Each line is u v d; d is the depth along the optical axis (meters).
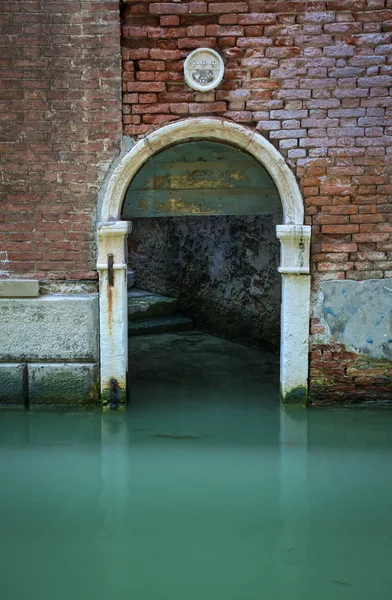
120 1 4.70
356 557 3.13
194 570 3.02
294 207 4.87
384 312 4.99
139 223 9.44
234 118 4.83
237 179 5.27
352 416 4.98
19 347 5.04
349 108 4.78
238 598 2.81
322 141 4.82
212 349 7.41
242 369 6.54
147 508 3.61
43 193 4.88
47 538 3.29
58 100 4.77
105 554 3.14
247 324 7.55
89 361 5.08
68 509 3.59
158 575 2.97
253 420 4.99
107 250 4.91
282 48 4.75
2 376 5.05
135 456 4.32
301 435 4.66
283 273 4.95
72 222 4.91
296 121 4.81
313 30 4.72
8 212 4.90
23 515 3.52
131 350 7.36
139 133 4.85
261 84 4.79
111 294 4.96
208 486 3.89
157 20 4.75
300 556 3.13
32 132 4.80
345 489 3.85
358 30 4.71
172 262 8.88
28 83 4.75
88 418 4.98
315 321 5.02
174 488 3.87
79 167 4.85
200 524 3.43
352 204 4.88
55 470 4.11
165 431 4.77
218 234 7.89
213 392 5.72
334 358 5.06
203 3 4.70
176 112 4.83
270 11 4.71
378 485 3.90
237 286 7.64
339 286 4.96
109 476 4.02
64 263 4.97
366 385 5.10
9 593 2.83
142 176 5.27
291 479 3.98
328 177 4.86
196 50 4.73
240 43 4.75
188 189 5.30
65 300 4.96
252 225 7.27
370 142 4.81
